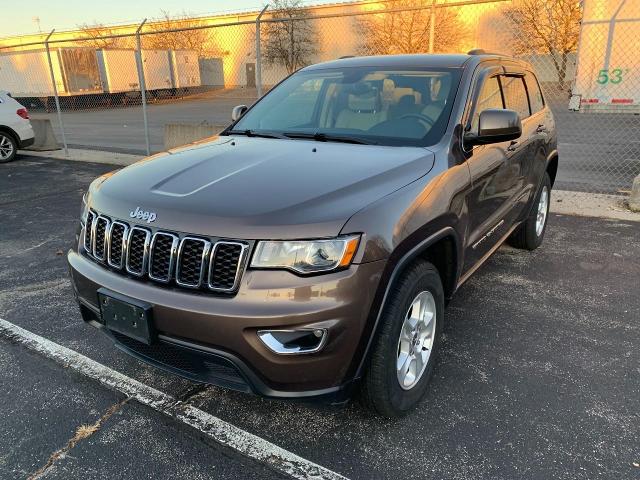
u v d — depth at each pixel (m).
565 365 3.15
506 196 3.81
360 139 3.20
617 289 4.24
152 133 17.02
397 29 21.61
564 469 2.33
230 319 2.12
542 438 2.53
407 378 2.64
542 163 4.74
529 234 4.89
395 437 2.56
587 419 2.66
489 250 3.71
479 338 3.48
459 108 3.19
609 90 12.48
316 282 2.12
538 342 3.43
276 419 2.71
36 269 4.90
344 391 2.29
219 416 2.74
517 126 2.98
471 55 3.75
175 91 34.53
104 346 3.46
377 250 2.23
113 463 2.42
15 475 2.35
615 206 6.71
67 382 3.05
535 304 3.98
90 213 2.74
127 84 31.39
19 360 3.29
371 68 3.78
